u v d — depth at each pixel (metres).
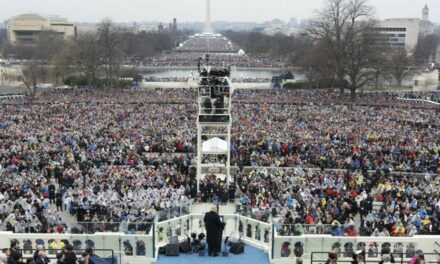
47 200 38.66
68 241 25.97
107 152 53.62
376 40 109.81
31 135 61.25
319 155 53.19
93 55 136.00
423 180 45.12
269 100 99.31
